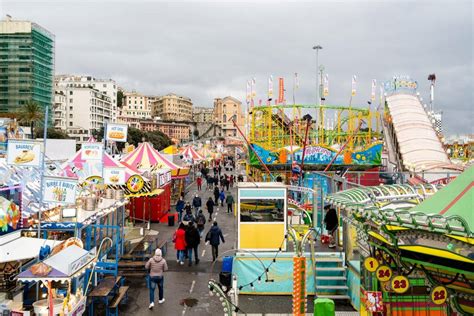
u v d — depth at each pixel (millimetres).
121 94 195500
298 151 26766
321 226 14664
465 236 4336
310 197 19000
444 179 18188
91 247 12680
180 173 32656
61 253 8727
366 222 6129
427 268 5473
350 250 11859
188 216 19984
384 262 6312
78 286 10547
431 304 8773
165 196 26656
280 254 12711
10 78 116438
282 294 12570
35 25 119000
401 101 35688
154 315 11102
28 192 12086
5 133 19266
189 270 15109
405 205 7035
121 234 15508
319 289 12070
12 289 9523
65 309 8508
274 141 33469
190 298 12359
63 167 16484
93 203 12734
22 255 9070
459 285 5293
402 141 30797
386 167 31344
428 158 28391
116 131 20047
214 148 96562
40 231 11125
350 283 11891
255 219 13672
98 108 151500
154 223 24484
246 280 12594
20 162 10609
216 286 6770
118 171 16688
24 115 82250
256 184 14359
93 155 16656
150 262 11664
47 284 8133
